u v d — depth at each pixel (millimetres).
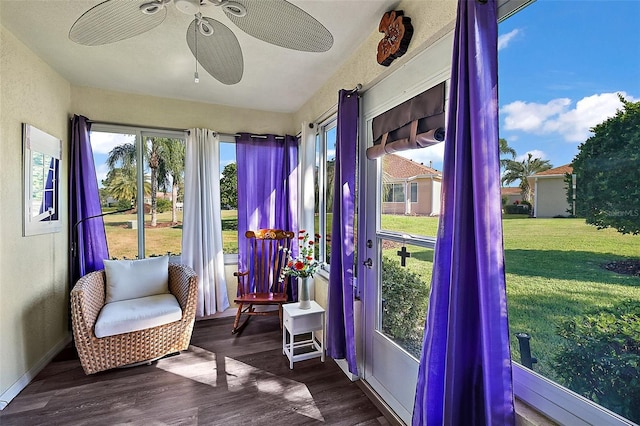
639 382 787
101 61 2291
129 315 2182
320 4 1598
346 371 2162
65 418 1692
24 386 1978
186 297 2459
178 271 2676
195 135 3111
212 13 1725
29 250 2084
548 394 988
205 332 2895
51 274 2369
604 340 858
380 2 1586
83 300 2064
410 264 1686
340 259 2117
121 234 3023
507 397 973
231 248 3439
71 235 2652
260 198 3379
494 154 985
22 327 1992
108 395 1901
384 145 1762
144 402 1836
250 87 2785
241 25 1304
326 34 1331
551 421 969
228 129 3330
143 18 1272
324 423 1667
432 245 1516
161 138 3137
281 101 3162
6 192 1859
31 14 1718
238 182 3303
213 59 1607
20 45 1991
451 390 1039
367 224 2072
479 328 1025
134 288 2523
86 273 2711
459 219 1032
